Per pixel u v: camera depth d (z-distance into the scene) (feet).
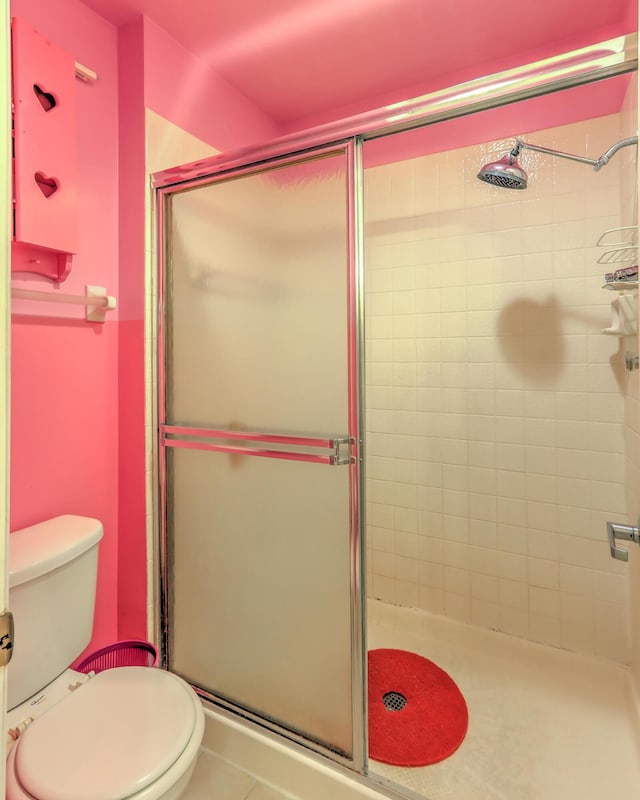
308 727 3.99
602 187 5.03
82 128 4.49
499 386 5.69
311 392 3.92
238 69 5.66
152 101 4.79
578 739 4.33
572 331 5.25
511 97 3.28
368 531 6.62
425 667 5.38
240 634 4.38
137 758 2.82
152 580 4.82
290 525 4.07
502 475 5.71
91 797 2.56
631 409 4.67
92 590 4.01
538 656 5.39
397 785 3.69
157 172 4.73
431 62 5.56
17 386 4.02
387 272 6.30
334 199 3.76
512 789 3.83
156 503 4.84
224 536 4.47
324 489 3.89
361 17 4.81
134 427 4.81
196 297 4.60
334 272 3.77
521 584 5.63
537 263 5.40
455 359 5.93
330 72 5.76
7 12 1.66
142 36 4.71
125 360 4.85
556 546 5.42
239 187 4.26
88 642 3.99
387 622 6.25
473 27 4.96
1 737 1.64
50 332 4.26
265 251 4.13
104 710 3.23
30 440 4.12
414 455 6.25
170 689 3.50
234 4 4.57
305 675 4.01
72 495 4.47
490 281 5.67
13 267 3.84
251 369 4.26
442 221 5.90
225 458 4.44
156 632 4.85
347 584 3.78
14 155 3.65
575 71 3.05
